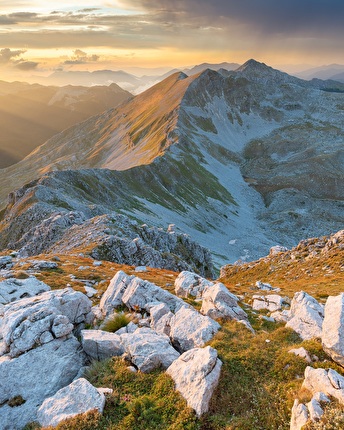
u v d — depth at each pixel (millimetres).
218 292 23547
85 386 14914
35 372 16375
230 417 13367
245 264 60125
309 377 13578
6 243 109188
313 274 42594
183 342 18578
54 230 81750
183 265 66312
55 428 13320
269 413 13258
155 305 22891
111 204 163625
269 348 17125
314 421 11328
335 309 15828
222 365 15703
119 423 13547
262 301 27094
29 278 29609
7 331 17969
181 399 14141
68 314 20859
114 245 60594
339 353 14430
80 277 35094
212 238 190125
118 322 21500
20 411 14812
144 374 15984
